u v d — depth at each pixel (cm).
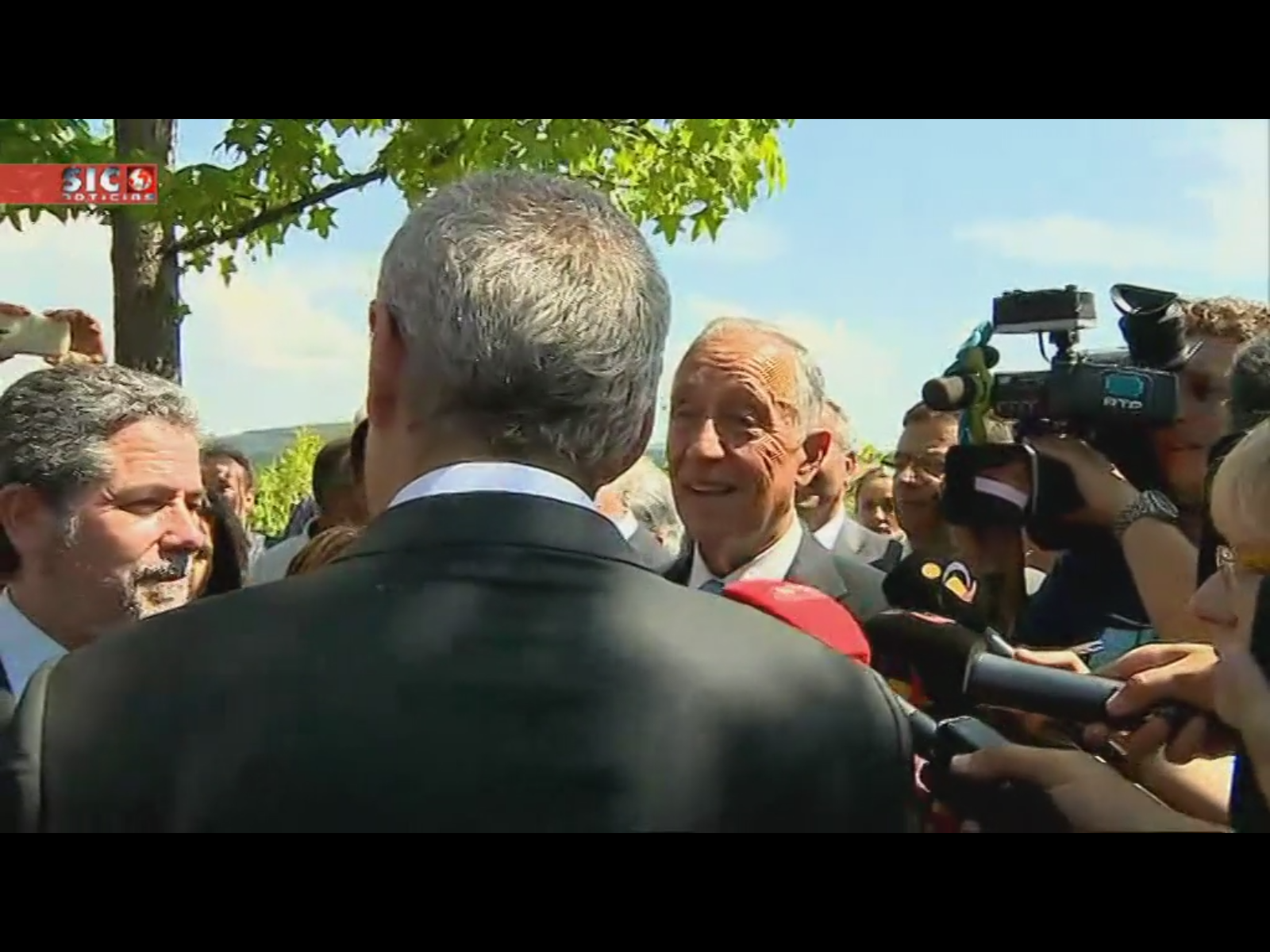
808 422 286
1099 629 202
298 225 571
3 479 237
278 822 113
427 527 126
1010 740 154
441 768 114
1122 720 146
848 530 418
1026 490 202
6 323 329
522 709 117
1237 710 138
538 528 126
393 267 131
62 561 236
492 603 121
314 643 120
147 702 119
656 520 443
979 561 211
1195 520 202
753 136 580
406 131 507
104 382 242
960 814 142
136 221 550
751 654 126
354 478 305
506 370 125
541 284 125
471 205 130
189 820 114
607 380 128
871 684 132
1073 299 207
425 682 117
